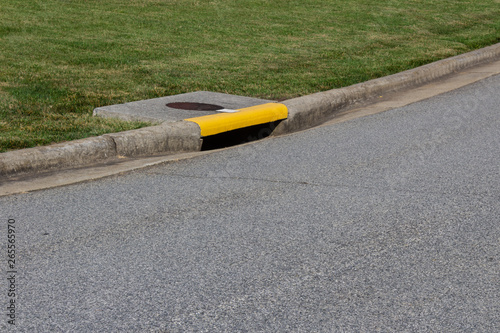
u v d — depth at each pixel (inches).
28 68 394.9
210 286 144.8
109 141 250.5
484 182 224.8
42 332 125.3
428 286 145.6
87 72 394.9
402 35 603.5
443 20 701.3
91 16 599.5
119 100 331.6
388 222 184.9
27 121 283.6
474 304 137.6
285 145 279.4
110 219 185.9
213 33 560.7
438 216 190.1
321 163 249.3
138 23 583.2
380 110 357.4
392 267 155.2
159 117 286.4
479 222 185.2
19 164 227.1
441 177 230.5
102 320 130.0
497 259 160.1
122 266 154.7
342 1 776.3
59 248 165.2
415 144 280.1
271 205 199.2
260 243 169.2
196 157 258.2
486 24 697.0
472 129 307.7
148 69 413.1
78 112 306.0
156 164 245.3
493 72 482.0
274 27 604.4
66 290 142.5
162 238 171.9
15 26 529.7
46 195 207.0
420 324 129.6
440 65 470.3
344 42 551.8
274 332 126.2
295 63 456.1
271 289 143.6
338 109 358.3
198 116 288.4
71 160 239.5
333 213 192.1
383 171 237.9
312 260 158.9
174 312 133.3
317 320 130.7
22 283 145.6
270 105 315.0
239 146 279.3
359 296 140.8
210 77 399.2
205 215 189.6
